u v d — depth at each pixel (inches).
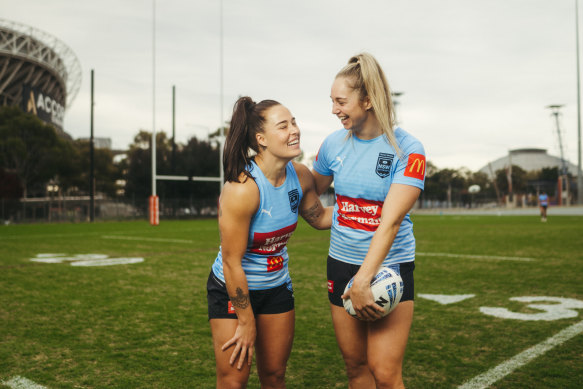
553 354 140.6
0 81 2278.5
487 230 724.7
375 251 75.4
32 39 2333.9
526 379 121.3
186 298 229.5
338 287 90.0
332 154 90.1
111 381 123.0
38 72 2417.6
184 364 135.7
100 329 173.5
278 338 88.0
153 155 1091.9
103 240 596.7
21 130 1563.7
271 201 81.4
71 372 129.5
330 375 127.3
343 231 88.5
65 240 600.7
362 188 84.7
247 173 78.2
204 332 168.9
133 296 234.5
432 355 141.3
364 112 81.0
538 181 3427.7
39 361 138.6
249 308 80.0
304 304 214.7
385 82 79.2
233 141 79.3
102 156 2041.1
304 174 91.3
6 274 307.6
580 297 223.6
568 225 824.3
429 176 3358.8
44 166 1587.1
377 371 80.3
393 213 76.7
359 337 89.3
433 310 199.3
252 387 122.6
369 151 84.0
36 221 1357.0
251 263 84.5
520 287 250.7
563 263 340.2
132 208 1524.4
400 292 77.1
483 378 122.3
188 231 790.5
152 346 152.8
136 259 389.1
